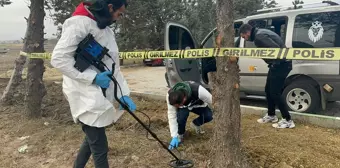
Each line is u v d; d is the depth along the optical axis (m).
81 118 2.52
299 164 3.27
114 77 2.58
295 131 4.39
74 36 2.34
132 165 3.37
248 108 5.41
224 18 2.72
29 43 4.95
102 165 2.65
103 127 2.59
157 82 10.28
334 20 4.91
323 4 5.26
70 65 2.35
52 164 3.51
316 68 5.01
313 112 5.45
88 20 2.41
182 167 3.14
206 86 6.13
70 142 4.05
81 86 2.46
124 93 2.74
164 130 4.54
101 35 2.49
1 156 3.77
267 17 5.59
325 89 5.00
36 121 4.89
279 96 4.51
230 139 2.84
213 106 2.91
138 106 6.15
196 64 6.50
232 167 2.83
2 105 5.96
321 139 4.03
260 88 5.70
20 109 5.66
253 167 3.22
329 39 4.94
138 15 17.22
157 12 17.84
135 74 13.23
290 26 5.31
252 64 5.68
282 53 2.55
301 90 5.17
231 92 2.79
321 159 3.39
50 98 6.56
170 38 5.99
